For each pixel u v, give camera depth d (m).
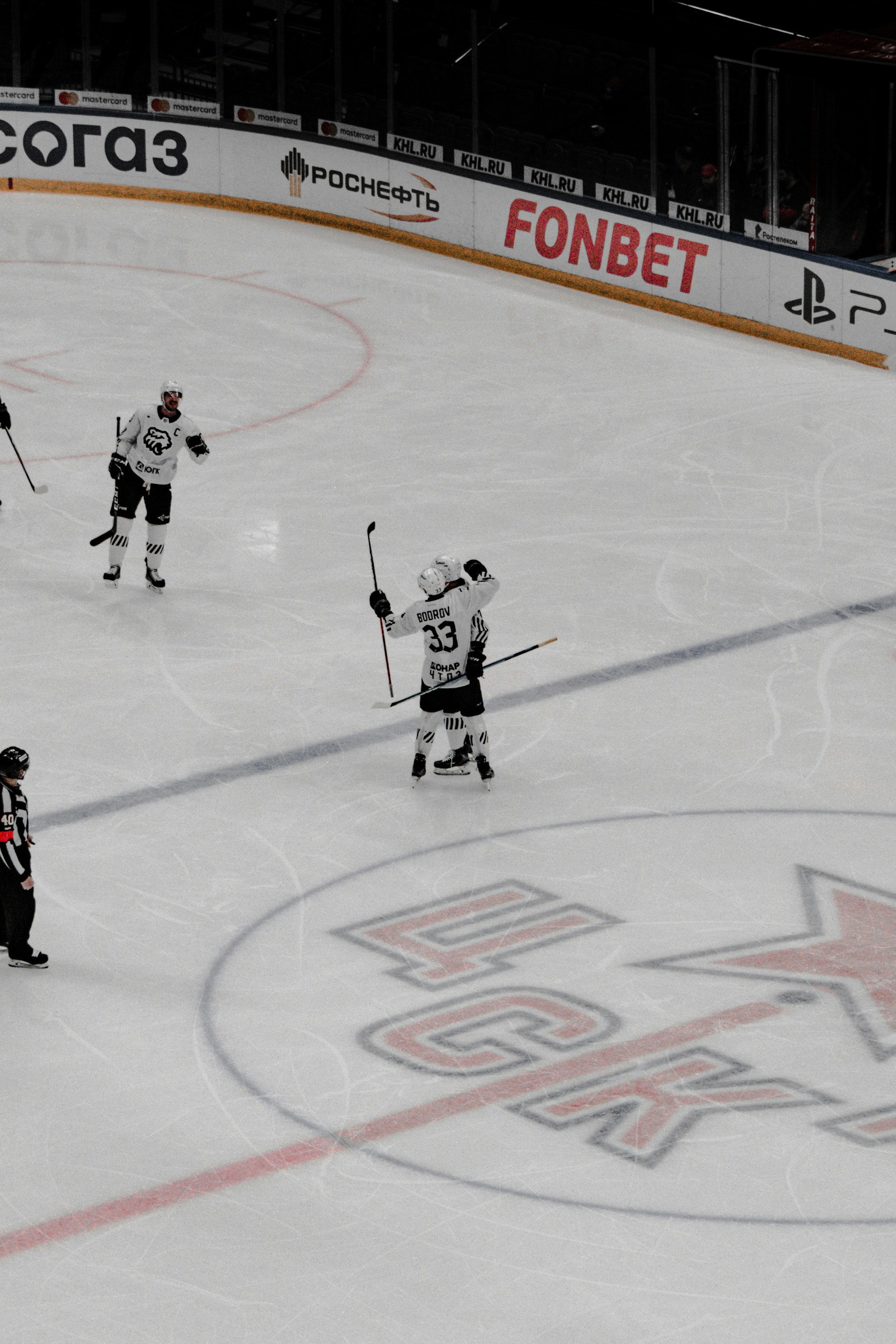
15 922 30.61
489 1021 29.72
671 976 31.12
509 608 48.75
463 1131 26.73
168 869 34.91
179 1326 22.61
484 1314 22.84
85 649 45.62
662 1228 24.50
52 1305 23.00
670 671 44.94
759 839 36.34
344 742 40.84
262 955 31.81
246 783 38.66
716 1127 26.81
